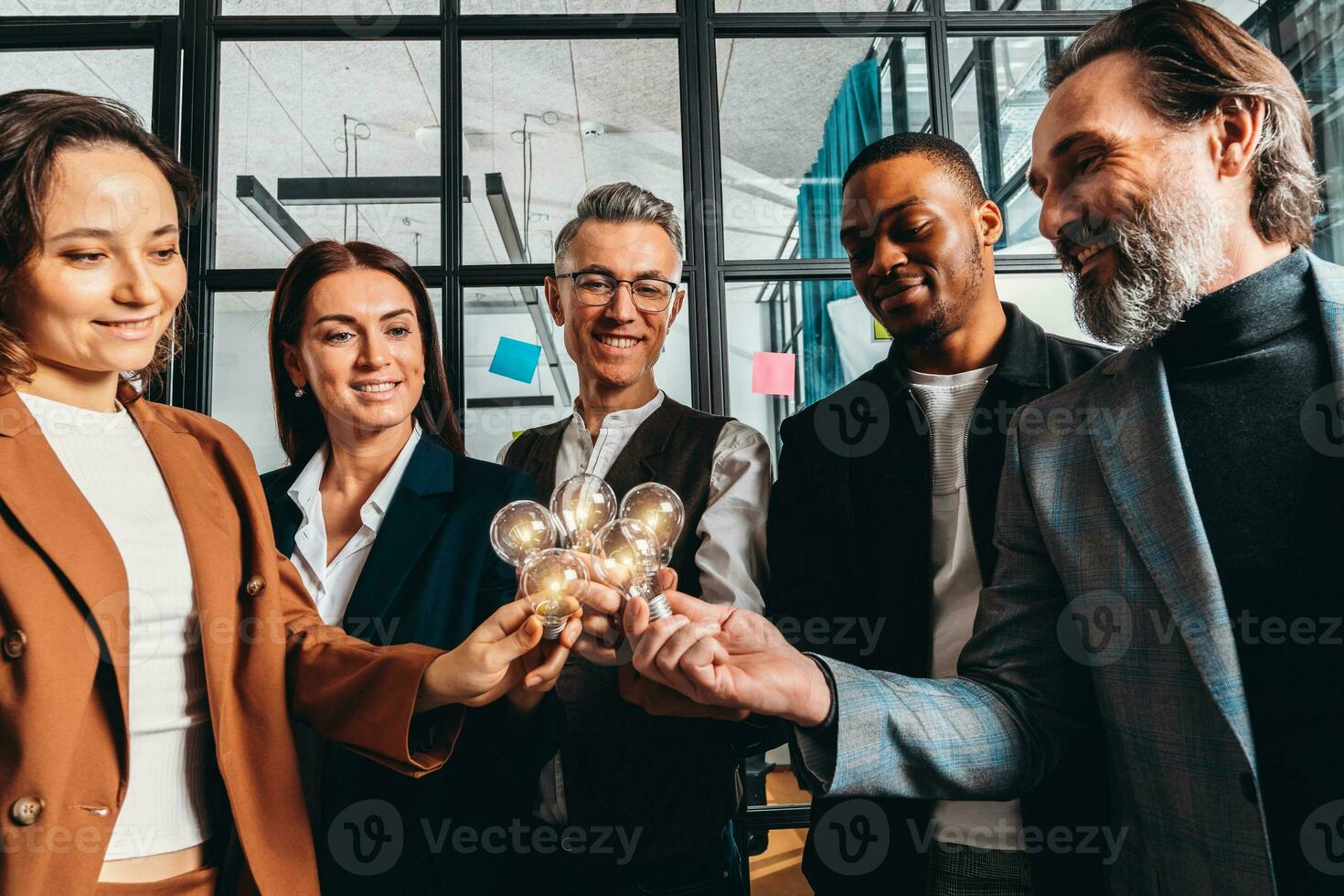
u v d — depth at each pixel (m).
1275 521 0.78
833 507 1.28
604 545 0.87
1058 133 0.91
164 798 0.78
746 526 1.33
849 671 0.89
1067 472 0.94
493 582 1.17
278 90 3.34
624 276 1.38
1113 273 0.88
